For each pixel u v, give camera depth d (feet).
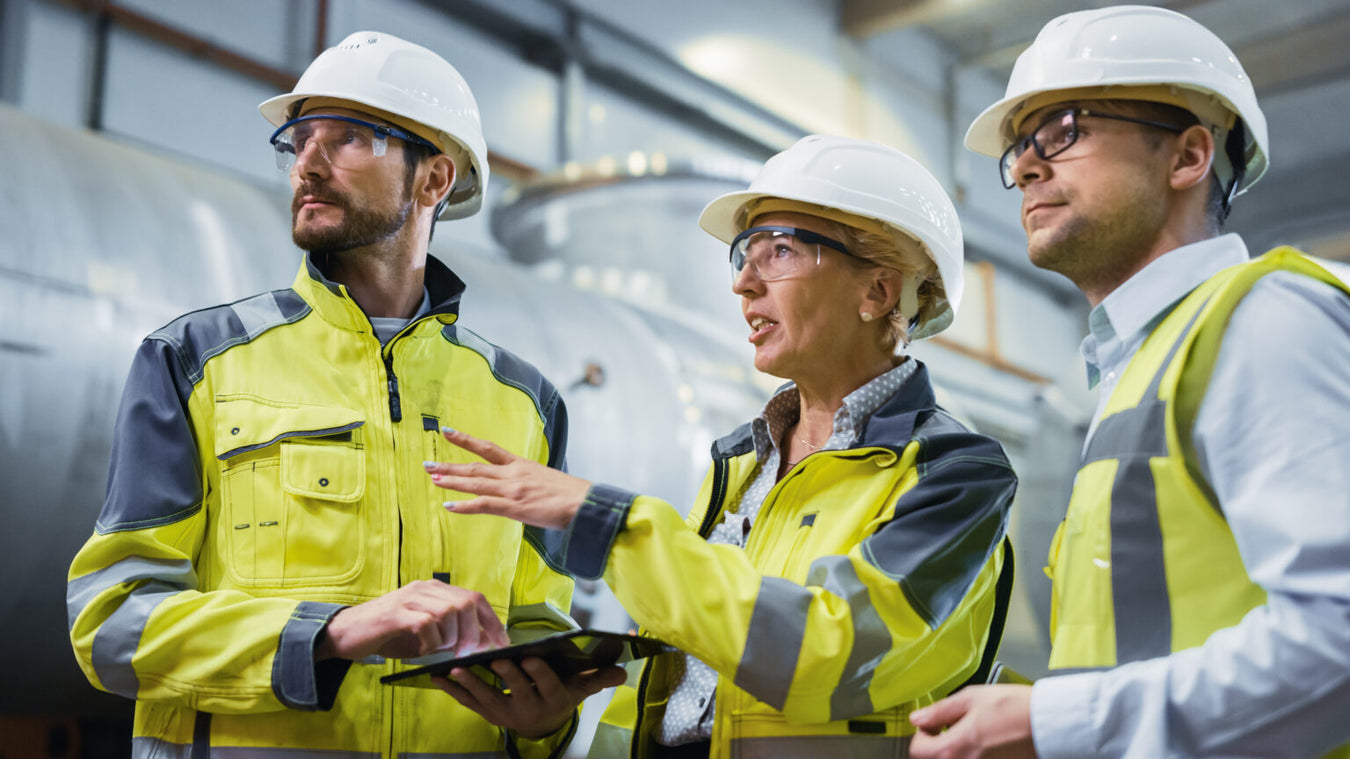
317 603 4.76
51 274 8.43
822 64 30.89
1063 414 16.12
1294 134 33.35
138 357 5.20
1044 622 15.90
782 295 5.38
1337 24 29.91
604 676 5.24
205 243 9.57
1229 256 4.56
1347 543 3.54
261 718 4.89
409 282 5.91
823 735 4.79
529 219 18.89
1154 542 4.08
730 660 4.46
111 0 17.17
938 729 4.15
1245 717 3.62
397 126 5.71
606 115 25.41
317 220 5.50
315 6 20.13
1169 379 4.15
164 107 17.80
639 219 18.33
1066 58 4.74
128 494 4.89
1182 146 4.63
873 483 5.02
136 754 5.08
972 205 34.96
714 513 5.75
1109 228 4.63
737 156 28.91
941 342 31.27
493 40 23.26
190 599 4.76
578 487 4.68
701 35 27.43
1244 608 3.93
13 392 8.10
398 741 5.08
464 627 4.66
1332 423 3.71
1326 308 3.94
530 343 11.56
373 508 5.19
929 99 34.24
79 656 4.85
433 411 5.58
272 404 5.19
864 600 4.53
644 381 12.44
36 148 9.05
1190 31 4.74
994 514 4.89
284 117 5.98
